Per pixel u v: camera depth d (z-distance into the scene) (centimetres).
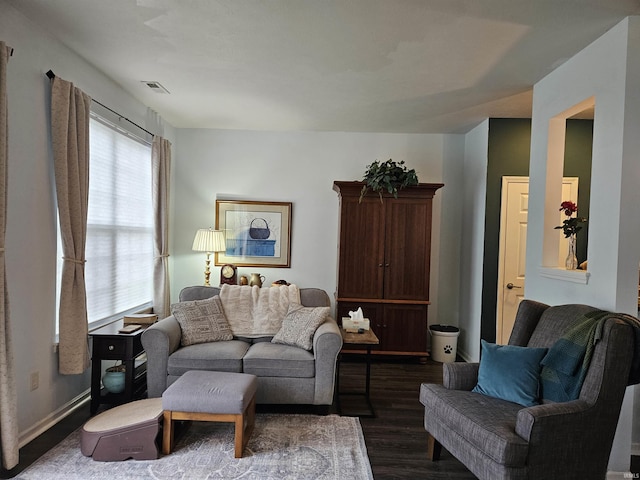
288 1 226
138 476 229
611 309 240
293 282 514
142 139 416
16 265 249
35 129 262
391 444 277
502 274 437
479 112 419
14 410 227
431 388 259
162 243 445
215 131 512
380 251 461
